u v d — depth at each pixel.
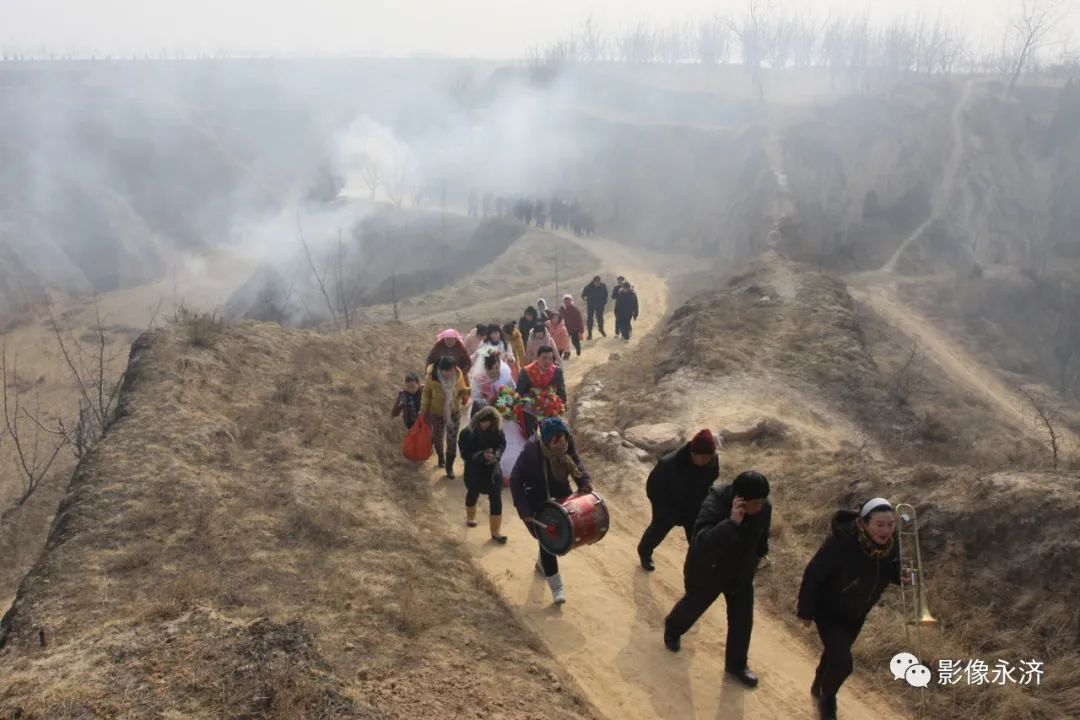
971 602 7.22
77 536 7.51
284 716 4.70
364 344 15.76
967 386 33.66
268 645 5.41
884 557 5.60
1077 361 44.66
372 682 5.64
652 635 7.30
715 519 6.27
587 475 7.56
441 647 6.48
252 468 9.42
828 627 5.86
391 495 9.86
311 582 7.19
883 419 15.37
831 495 9.39
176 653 5.30
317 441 10.53
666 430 12.29
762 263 25.02
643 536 8.38
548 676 6.44
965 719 6.13
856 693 6.52
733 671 6.66
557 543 7.28
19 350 46.41
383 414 12.43
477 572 8.16
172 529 7.75
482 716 5.54
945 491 8.31
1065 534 7.11
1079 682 6.21
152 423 9.84
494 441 9.00
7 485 24.02
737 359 16.56
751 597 6.54
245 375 12.34
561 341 20.48
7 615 6.66
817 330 18.58
